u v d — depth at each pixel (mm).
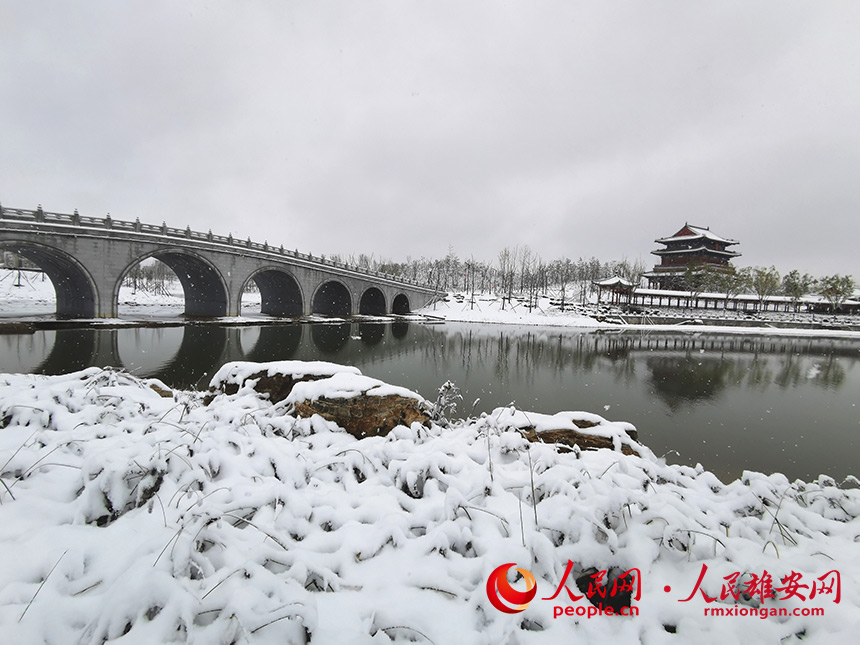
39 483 3117
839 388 21453
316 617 2012
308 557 2473
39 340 23391
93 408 4824
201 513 2645
